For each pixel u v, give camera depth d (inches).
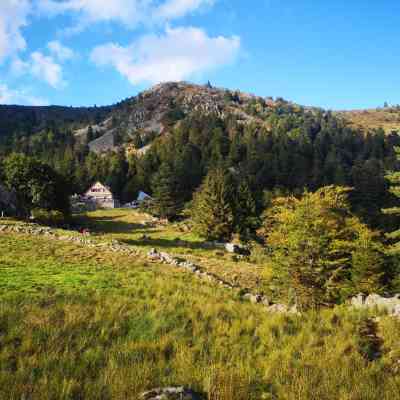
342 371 292.4
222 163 4621.1
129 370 277.6
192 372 285.3
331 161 4869.6
